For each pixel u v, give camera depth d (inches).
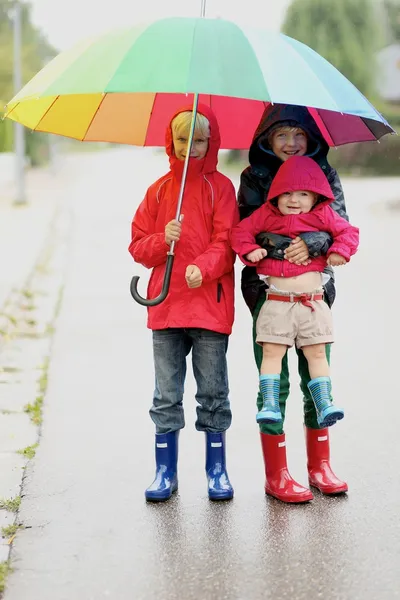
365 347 419.8
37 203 1309.1
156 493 234.5
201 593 185.5
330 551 205.2
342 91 208.1
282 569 196.2
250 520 222.8
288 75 198.4
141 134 261.1
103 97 250.7
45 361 392.8
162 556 202.8
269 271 227.8
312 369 230.8
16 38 1341.0
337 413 223.5
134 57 197.6
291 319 227.0
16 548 206.5
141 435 290.7
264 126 230.4
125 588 187.5
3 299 535.2
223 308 232.2
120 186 1652.3
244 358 400.8
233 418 310.3
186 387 349.4
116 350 414.3
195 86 188.7
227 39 200.4
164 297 225.0
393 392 343.3
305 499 233.8
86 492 241.4
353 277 628.7
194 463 264.5
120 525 219.8
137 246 233.8
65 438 287.1
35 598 183.0
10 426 298.5
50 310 517.7
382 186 1568.7
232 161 2213.3
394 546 207.5
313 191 223.3
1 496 237.6
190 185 231.8
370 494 240.7
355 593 185.3
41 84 206.4
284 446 238.2
